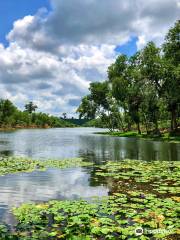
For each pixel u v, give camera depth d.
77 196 12.23
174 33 56.31
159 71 57.12
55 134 87.12
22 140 55.25
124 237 7.82
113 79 75.50
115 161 23.73
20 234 8.05
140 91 62.88
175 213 9.61
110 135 78.25
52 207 10.32
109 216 9.52
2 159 24.25
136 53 63.84
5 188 13.65
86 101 97.75
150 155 28.33
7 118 152.88
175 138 52.19
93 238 7.83
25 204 10.75
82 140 54.75
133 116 70.56
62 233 8.11
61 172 18.25
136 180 15.55
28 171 18.41
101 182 15.13
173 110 58.38
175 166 20.64
